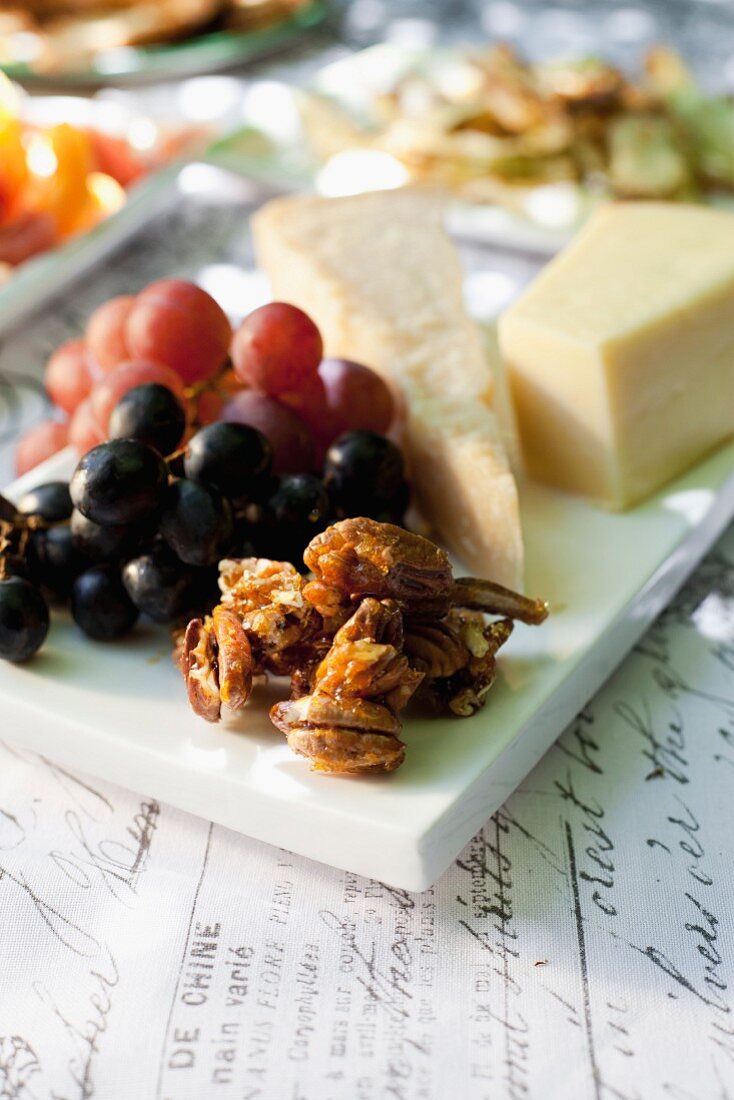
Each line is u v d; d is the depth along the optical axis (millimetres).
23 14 772
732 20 819
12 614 360
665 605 408
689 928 334
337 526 344
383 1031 318
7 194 565
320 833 334
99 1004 324
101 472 353
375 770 336
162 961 331
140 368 394
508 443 440
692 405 421
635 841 351
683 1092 308
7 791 368
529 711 350
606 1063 312
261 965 330
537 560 396
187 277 577
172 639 375
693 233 447
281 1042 317
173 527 358
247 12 793
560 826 355
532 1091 308
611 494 412
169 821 360
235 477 368
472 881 344
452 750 342
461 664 350
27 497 389
